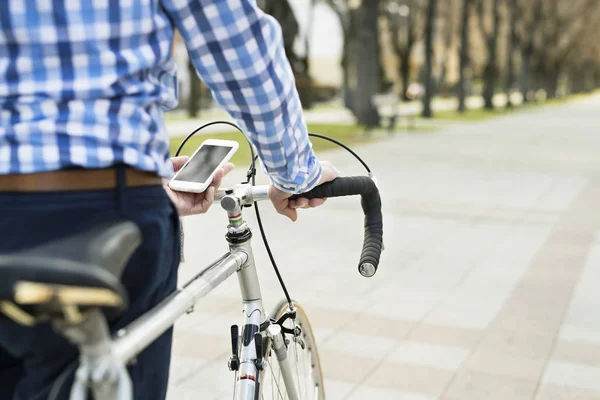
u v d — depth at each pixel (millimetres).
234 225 1820
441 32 43094
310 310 4598
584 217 7938
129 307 1304
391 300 4832
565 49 62812
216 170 1752
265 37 1350
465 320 4441
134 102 1232
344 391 3438
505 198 9156
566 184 10516
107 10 1189
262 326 1902
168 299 1332
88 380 988
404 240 6691
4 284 861
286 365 1996
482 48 51844
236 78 1346
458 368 3715
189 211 1788
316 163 1623
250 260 1858
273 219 7617
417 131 21422
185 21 1302
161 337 1395
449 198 9062
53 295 878
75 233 1049
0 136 1159
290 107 1441
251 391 1730
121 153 1204
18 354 1249
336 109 35469
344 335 4164
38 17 1157
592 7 58219
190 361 3754
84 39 1174
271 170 1522
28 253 941
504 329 4285
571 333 4227
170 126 19562
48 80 1167
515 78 65312
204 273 1547
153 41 1266
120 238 1037
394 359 3822
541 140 18844
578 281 5336
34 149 1154
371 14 21516
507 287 5168
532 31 47219
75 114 1173
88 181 1200
